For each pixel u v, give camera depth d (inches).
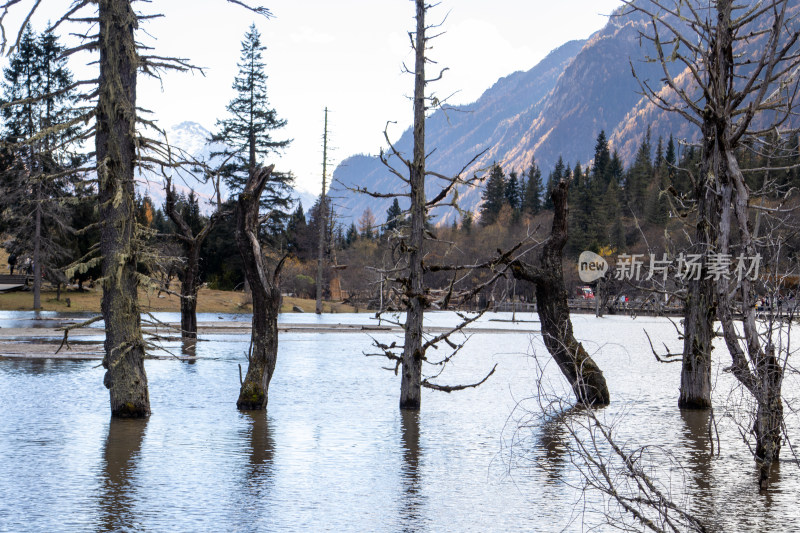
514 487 478.0
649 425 701.3
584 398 345.1
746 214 461.1
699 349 775.7
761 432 474.9
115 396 712.4
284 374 1130.7
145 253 688.4
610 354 1582.2
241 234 743.7
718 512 422.9
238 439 625.0
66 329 676.7
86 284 3147.1
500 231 4608.8
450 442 625.3
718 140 488.7
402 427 694.5
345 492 463.2
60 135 652.1
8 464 525.0
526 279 796.0
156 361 1250.6
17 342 1461.6
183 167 671.1
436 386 783.1
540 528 394.3
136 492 457.1
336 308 3368.6
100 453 563.2
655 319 3257.9
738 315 468.4
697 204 695.7
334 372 1162.6
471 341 1833.2
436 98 713.0
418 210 732.0
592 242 4212.6
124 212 669.3
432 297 759.1
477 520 406.3
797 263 415.5
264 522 401.1
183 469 518.0
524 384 1033.5
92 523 394.6
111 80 641.0
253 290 782.5
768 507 432.1
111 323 695.1
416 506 434.9
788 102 473.4
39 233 2518.5
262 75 3275.1
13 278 3129.9
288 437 637.9
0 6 598.2
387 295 780.0
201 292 3176.7
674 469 525.3
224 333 1819.6
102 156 653.3
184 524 395.2
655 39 498.9
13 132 2358.5
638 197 4837.6
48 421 692.1
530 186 5871.1
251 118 3253.0
